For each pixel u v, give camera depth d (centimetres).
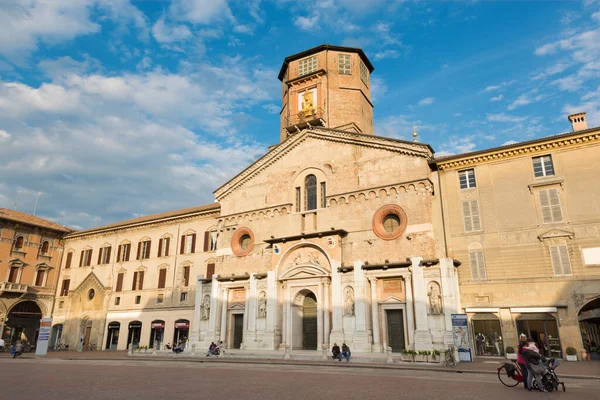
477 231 3609
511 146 3588
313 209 4203
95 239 6406
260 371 2473
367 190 3888
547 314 3262
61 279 6475
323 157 4247
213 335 4322
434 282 3391
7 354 4738
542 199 3459
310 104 4853
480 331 3456
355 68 5016
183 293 5300
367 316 3584
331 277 3791
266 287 4156
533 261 3375
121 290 5841
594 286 3141
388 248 3656
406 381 1962
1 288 5678
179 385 1811
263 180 4597
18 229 6084
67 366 2961
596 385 1895
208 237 5353
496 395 1545
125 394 1548
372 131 5209
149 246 5834
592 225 3250
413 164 3772
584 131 3356
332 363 2994
